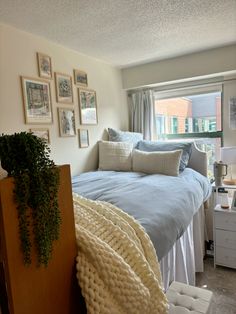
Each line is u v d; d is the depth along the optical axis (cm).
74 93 274
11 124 209
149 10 188
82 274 82
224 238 238
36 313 68
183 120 333
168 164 255
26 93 220
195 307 130
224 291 206
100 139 313
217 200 259
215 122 310
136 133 335
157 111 352
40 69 233
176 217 158
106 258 86
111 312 81
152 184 207
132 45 260
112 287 83
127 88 349
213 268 243
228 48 273
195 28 223
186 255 208
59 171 76
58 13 187
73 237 83
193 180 239
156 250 128
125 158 291
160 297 101
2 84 202
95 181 226
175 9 188
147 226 131
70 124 268
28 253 65
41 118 234
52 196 72
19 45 215
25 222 65
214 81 301
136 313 87
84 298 82
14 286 62
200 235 239
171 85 330
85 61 288
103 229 102
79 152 282
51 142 246
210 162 315
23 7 176
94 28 216
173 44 262
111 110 331
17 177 63
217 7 187
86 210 112
